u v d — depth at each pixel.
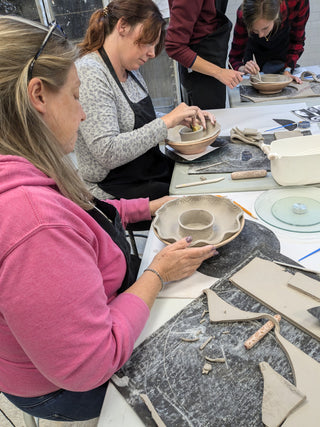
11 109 0.50
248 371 0.57
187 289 0.78
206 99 2.11
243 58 2.82
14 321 0.48
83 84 1.19
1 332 0.58
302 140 1.17
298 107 1.79
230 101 2.06
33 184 0.51
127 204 1.12
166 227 0.95
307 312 0.66
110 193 1.44
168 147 1.50
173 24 1.78
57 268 0.48
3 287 0.46
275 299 0.70
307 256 0.83
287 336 0.62
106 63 1.29
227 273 0.79
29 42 0.50
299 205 1.00
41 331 0.48
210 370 0.58
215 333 0.65
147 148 1.30
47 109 0.56
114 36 1.26
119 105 1.35
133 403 0.56
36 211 0.48
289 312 0.66
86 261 0.54
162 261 0.78
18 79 0.50
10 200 0.47
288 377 0.56
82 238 0.55
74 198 0.63
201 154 1.40
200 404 0.54
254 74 2.15
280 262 0.80
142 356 0.63
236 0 3.76
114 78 1.31
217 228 0.93
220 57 2.03
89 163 1.39
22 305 0.47
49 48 0.53
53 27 0.55
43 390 0.69
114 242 0.80
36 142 0.53
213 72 1.88
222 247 0.90
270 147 1.16
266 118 1.70
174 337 0.66
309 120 1.60
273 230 0.94
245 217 1.01
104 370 0.55
